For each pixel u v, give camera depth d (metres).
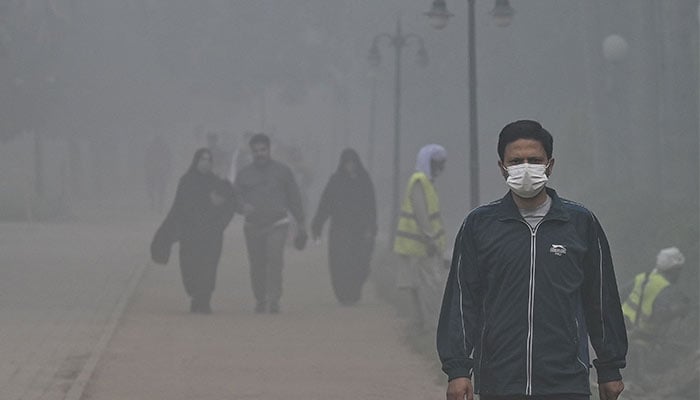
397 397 24.70
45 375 26.19
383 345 31.73
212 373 27.09
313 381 26.38
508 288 14.01
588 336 14.56
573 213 14.16
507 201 14.21
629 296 29.30
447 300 14.45
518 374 13.93
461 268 14.29
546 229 14.05
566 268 14.00
